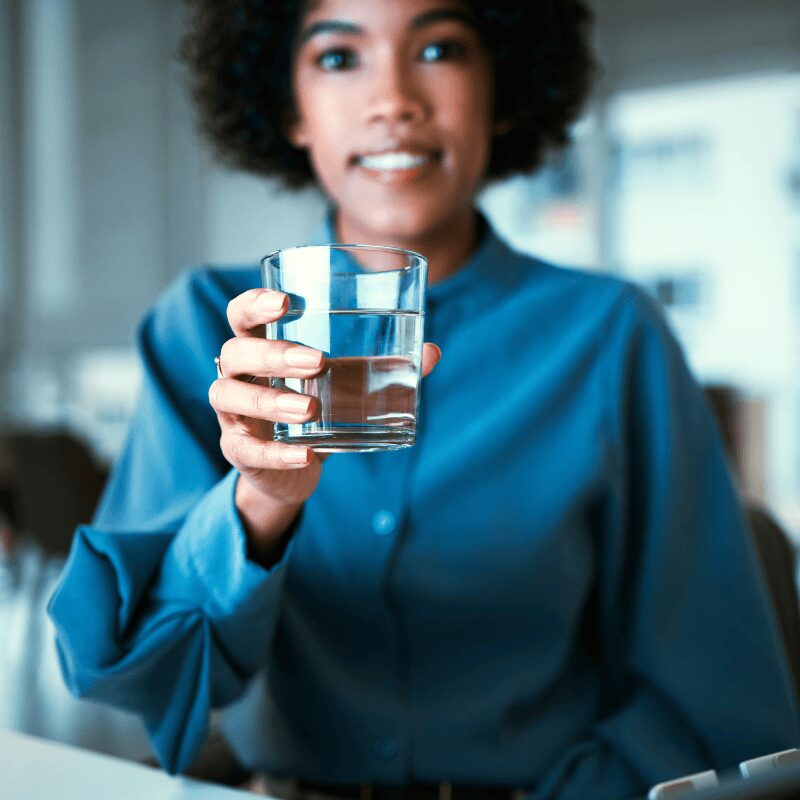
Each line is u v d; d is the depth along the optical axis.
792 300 5.65
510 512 1.00
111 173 5.80
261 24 1.19
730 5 5.09
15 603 1.51
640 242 5.77
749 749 1.02
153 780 0.78
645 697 1.03
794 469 5.65
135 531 0.86
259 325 0.63
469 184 0.99
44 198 5.60
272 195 1.48
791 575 1.19
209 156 1.42
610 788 0.98
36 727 0.99
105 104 5.78
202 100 1.33
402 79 0.94
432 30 0.95
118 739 0.97
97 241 5.76
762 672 1.03
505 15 1.09
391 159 0.96
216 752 1.07
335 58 0.97
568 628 1.01
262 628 0.84
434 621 0.99
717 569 1.05
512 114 1.23
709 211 5.68
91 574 0.83
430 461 1.00
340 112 0.97
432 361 0.67
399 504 0.99
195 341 1.06
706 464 1.08
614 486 1.03
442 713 0.99
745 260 5.70
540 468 1.01
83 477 3.28
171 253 6.00
